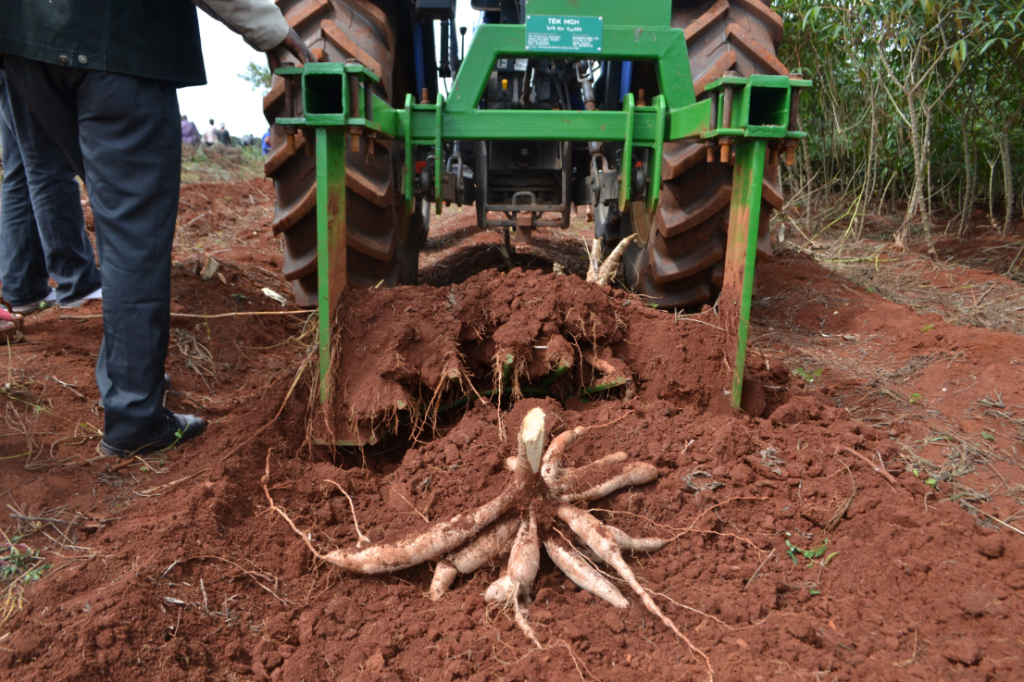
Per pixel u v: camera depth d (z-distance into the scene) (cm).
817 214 682
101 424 242
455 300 230
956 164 634
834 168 712
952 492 202
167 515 180
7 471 206
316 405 220
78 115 202
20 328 287
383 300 226
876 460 208
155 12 200
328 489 199
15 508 189
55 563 165
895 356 311
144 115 203
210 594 158
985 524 188
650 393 235
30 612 146
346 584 170
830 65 590
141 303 211
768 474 200
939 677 139
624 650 149
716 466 201
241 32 205
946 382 275
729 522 186
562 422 213
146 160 205
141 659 137
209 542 172
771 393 244
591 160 378
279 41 210
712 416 224
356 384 215
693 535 181
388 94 271
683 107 242
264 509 190
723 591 163
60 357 279
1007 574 166
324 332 213
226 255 516
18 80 202
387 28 278
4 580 160
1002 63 514
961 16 460
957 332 317
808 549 178
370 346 219
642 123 246
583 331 229
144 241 209
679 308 310
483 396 237
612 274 284
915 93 534
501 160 361
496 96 383
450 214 884
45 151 321
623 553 176
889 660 144
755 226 216
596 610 161
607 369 230
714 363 233
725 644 149
